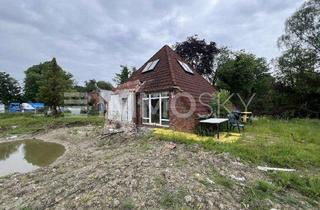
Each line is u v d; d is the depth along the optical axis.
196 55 31.84
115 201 4.68
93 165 7.68
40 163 11.41
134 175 5.86
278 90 28.22
